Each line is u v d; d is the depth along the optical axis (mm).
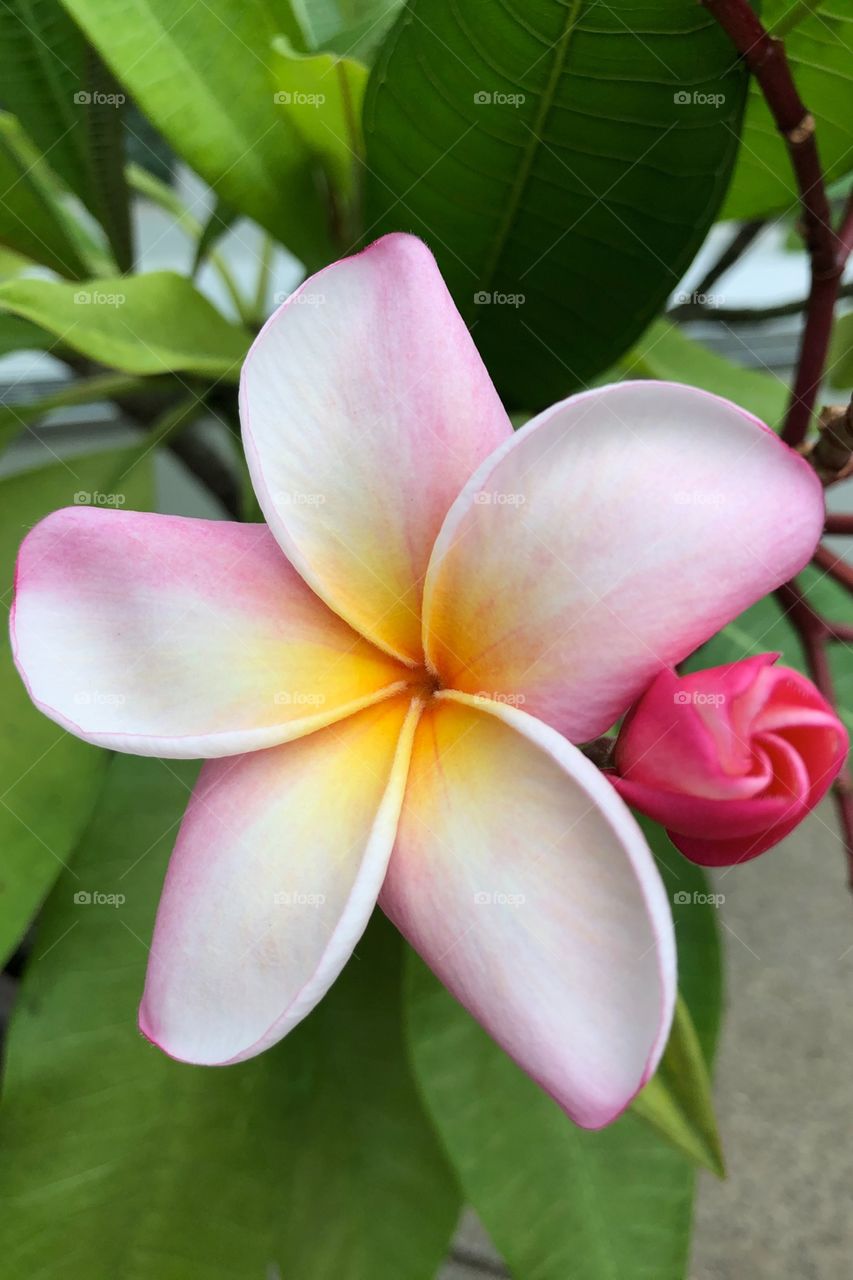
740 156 176
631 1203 176
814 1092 390
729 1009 403
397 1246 192
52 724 183
